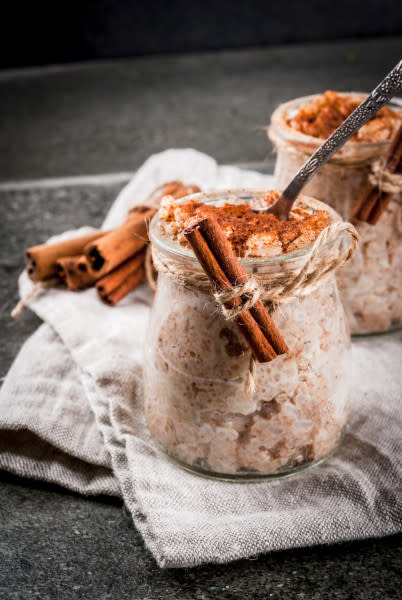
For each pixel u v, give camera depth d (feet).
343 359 1.45
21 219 2.42
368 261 1.68
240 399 1.39
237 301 1.32
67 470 1.51
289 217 1.45
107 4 4.45
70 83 4.22
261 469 1.44
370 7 4.59
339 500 1.42
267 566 1.36
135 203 2.16
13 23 4.45
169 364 1.42
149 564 1.37
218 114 3.50
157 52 4.65
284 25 4.62
